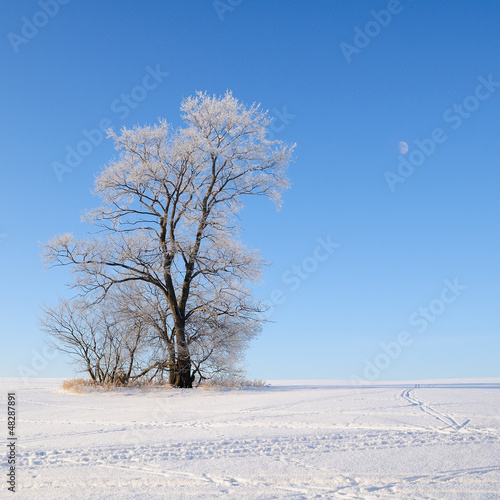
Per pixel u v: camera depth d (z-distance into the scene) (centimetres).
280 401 1770
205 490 671
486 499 612
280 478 721
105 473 778
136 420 1405
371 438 995
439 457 824
